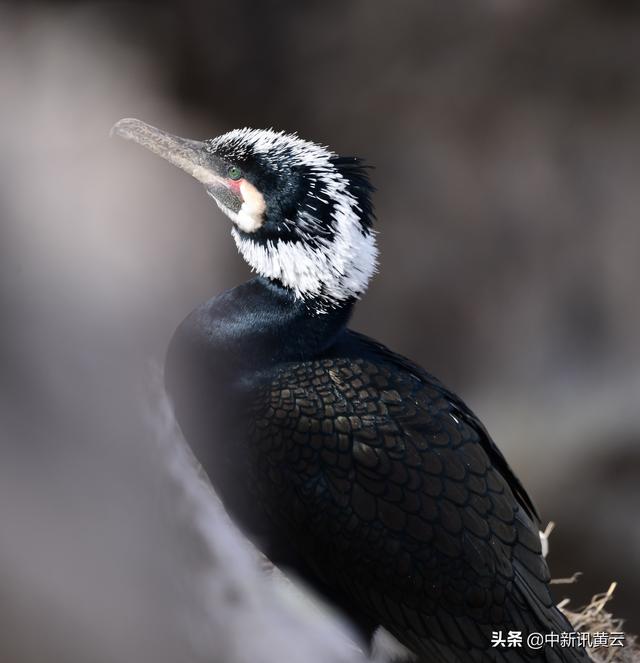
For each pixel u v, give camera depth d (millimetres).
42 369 4152
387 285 10516
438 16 10516
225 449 5770
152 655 4355
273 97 10773
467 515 5738
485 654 5746
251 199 5770
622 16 10508
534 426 9578
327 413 5750
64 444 4160
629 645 5914
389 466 5742
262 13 10625
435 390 5785
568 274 10430
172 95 10609
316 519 5750
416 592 5742
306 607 5801
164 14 10562
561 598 7867
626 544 8320
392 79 10695
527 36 10547
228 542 5480
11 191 4574
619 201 10477
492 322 10430
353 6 10578
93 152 9477
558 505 8766
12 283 4195
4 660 3881
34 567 4008
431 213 10609
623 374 9891
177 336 5789
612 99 10609
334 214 5762
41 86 9805
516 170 10602
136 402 4676
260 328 5770
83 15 10336
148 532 4594
